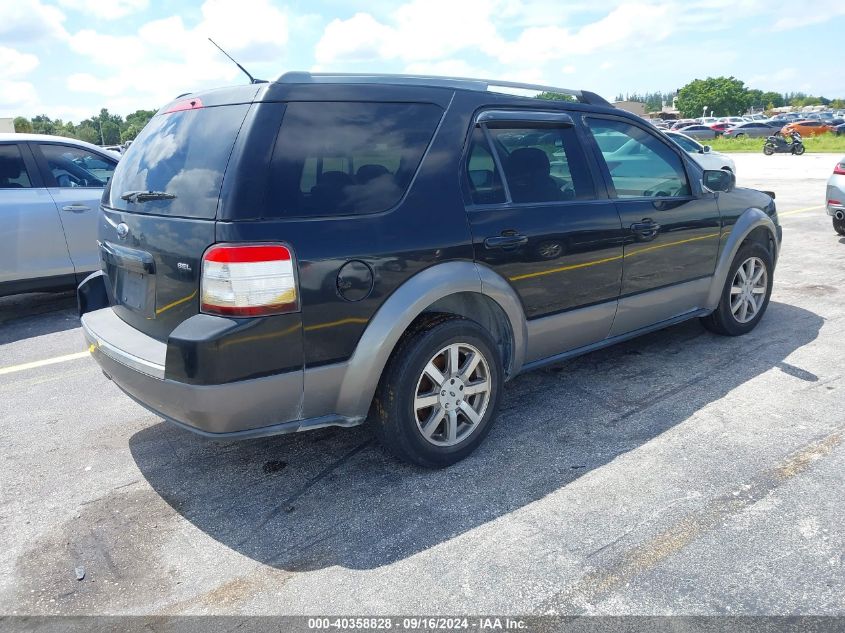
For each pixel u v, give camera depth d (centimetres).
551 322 364
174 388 265
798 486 301
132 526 292
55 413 418
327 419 293
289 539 278
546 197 357
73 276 648
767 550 259
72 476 337
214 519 295
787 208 1221
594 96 413
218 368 258
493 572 252
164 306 287
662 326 445
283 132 273
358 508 298
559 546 266
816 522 275
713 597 235
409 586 246
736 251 480
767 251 508
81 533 288
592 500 297
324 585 249
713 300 473
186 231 271
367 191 290
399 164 303
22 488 327
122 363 292
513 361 353
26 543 282
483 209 326
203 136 287
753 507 287
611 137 403
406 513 293
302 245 268
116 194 336
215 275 259
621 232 388
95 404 431
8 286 610
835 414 372
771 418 370
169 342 262
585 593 239
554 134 372
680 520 279
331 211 279
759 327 532
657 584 242
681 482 308
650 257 411
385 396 304
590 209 373
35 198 620
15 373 494
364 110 297
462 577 250
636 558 257
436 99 323
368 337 287
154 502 311
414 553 265
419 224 301
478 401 339
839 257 784
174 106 323
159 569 262
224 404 262
